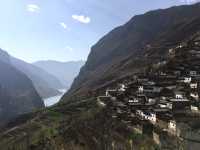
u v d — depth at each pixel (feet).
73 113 512.22
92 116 440.86
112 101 506.89
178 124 372.58
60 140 387.14
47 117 536.83
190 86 500.74
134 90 541.34
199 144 338.54
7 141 488.02
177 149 342.23
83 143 371.35
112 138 372.38
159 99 477.36
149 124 386.93
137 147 352.69
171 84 529.45
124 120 407.64
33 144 408.87
